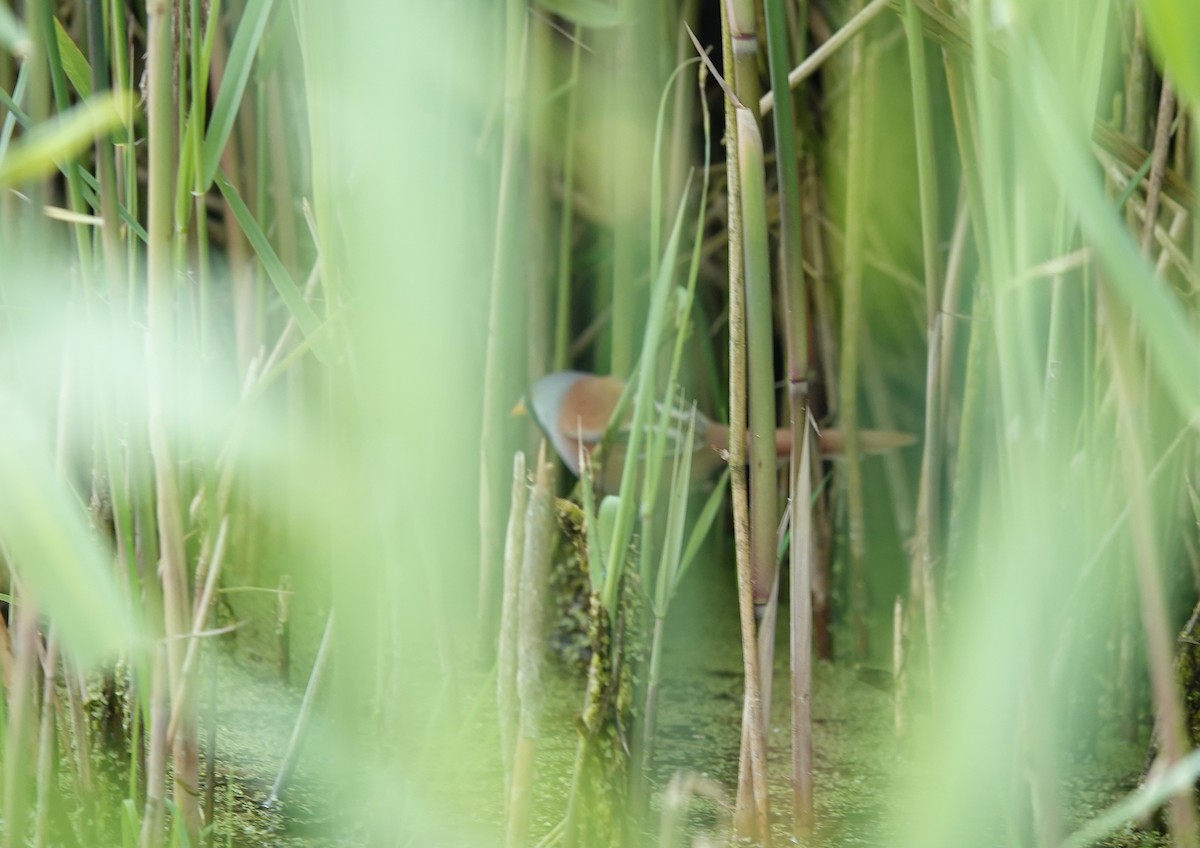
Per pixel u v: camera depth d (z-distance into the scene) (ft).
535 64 14.83
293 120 14.51
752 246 8.12
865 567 15.88
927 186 9.62
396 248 7.11
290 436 14.29
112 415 8.00
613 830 9.12
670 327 13.70
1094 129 8.90
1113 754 12.18
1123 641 12.14
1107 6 6.35
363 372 8.63
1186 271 9.43
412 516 9.68
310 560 14.24
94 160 11.99
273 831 10.02
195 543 9.50
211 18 7.39
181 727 8.48
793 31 15.26
